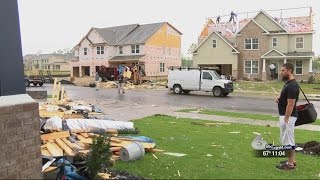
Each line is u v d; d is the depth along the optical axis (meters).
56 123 10.42
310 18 45.66
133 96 28.62
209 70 30.12
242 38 47.44
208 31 52.84
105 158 6.41
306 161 8.37
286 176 6.96
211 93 32.19
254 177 6.78
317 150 9.33
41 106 15.04
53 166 6.82
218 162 7.98
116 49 56.97
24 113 5.50
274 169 7.51
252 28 46.69
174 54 59.50
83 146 8.81
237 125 14.18
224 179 6.61
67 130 10.37
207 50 49.41
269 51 45.12
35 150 5.69
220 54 48.50
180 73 31.14
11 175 5.28
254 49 46.78
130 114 17.38
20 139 5.43
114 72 45.88
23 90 5.64
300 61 44.78
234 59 47.56
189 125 13.88
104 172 6.93
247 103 24.08
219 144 10.09
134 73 42.81
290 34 45.31
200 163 7.85
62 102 18.19
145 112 18.28
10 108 5.26
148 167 7.45
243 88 35.97
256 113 19.00
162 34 56.84
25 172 5.51
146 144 9.08
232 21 51.50
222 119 15.95
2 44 5.33
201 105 22.70
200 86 30.12
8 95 5.35
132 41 55.22
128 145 8.16
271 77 45.97
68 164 6.79
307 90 33.81
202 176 6.80
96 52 58.03
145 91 34.16
